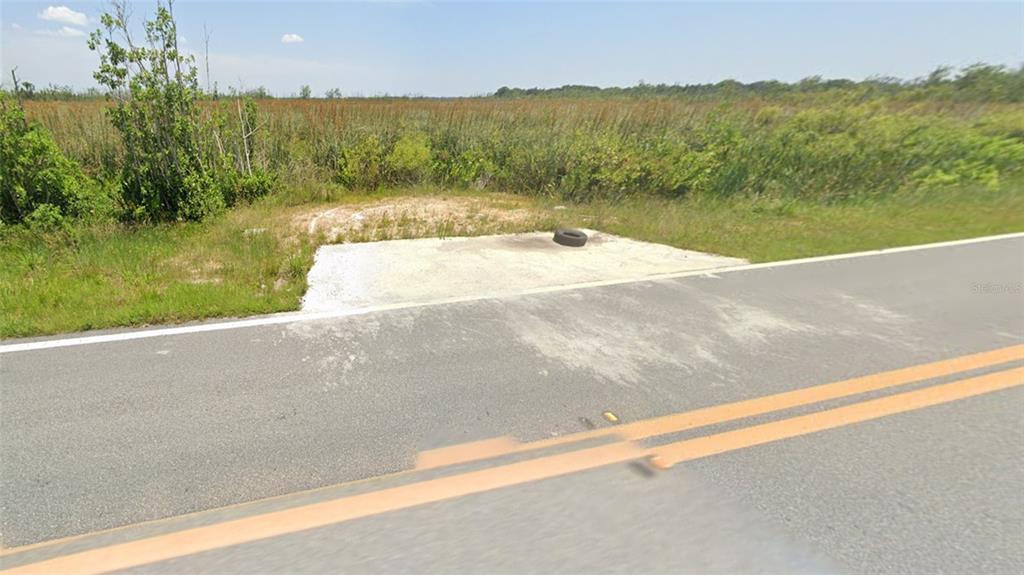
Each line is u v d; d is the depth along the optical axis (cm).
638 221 834
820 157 1116
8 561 191
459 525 214
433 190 1116
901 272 591
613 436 276
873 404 311
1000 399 317
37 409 287
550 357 368
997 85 2086
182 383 319
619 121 1451
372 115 1418
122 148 977
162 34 758
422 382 329
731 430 282
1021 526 216
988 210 941
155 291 466
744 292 517
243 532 208
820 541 208
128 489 229
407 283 525
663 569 193
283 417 286
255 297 459
